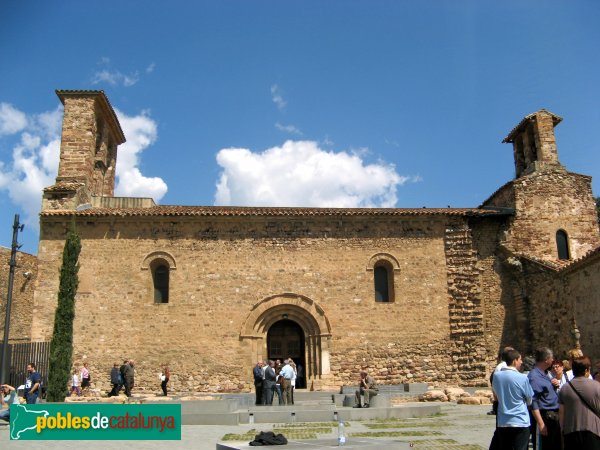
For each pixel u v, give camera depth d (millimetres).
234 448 9508
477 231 31641
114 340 27969
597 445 8289
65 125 31891
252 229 29891
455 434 14531
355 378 28547
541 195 31734
